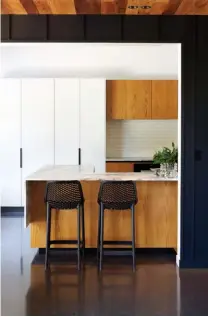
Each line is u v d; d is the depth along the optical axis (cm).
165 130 718
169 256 454
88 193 448
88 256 452
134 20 404
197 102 407
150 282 369
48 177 427
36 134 658
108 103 664
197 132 409
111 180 409
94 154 661
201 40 405
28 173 661
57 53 700
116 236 448
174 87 666
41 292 343
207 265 414
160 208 447
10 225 594
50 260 436
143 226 448
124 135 717
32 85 652
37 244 452
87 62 704
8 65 697
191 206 411
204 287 357
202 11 395
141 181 442
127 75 708
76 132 658
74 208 409
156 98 666
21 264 421
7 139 659
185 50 405
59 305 315
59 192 405
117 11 396
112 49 703
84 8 383
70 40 403
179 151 412
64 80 652
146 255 456
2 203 664
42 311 304
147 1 362
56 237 449
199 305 317
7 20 400
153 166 655
